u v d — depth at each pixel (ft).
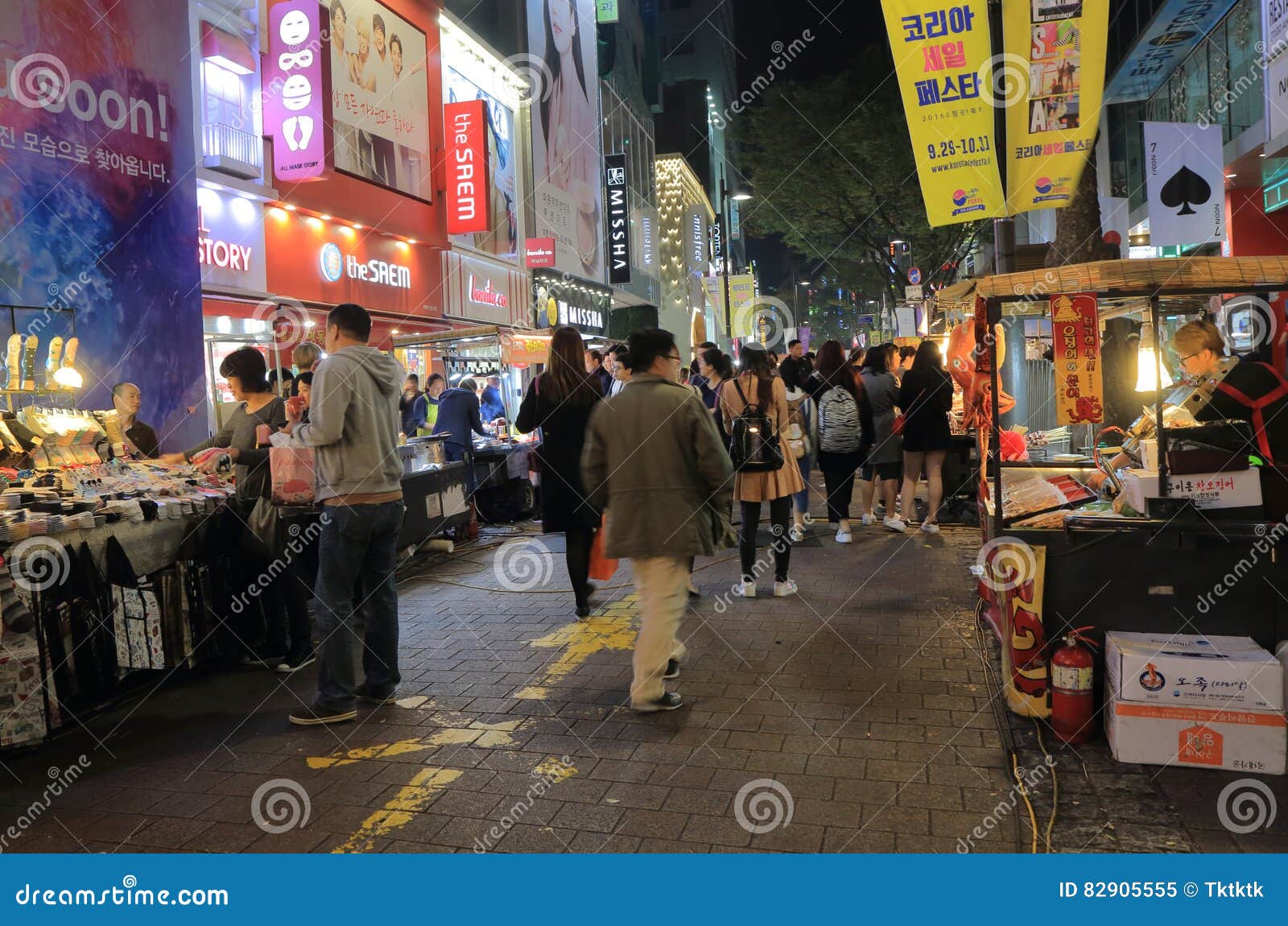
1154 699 11.81
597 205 94.43
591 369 30.01
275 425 18.30
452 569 26.94
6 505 14.64
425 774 12.32
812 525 32.53
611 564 20.33
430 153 55.11
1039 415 33.12
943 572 23.88
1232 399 12.96
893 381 30.66
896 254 91.81
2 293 22.49
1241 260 12.71
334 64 45.19
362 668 17.19
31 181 23.40
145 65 27.35
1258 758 11.55
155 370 27.32
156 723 14.75
